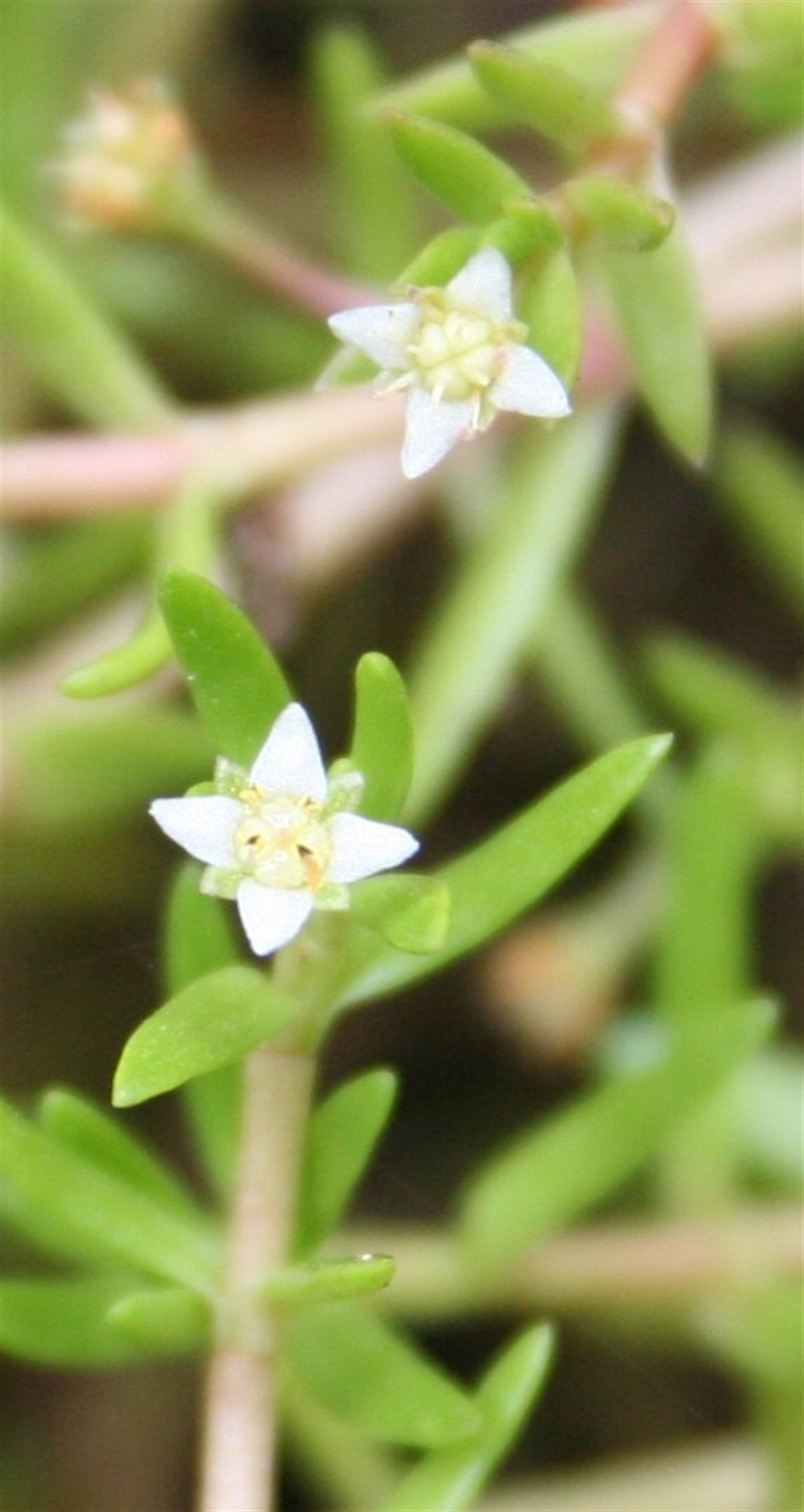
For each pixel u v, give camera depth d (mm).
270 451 72
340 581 85
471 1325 83
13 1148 57
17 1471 82
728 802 71
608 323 76
